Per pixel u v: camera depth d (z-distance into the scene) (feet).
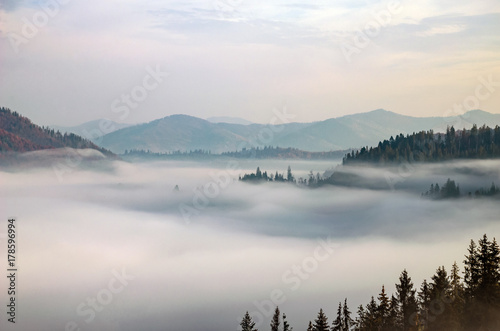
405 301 246.27
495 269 216.54
